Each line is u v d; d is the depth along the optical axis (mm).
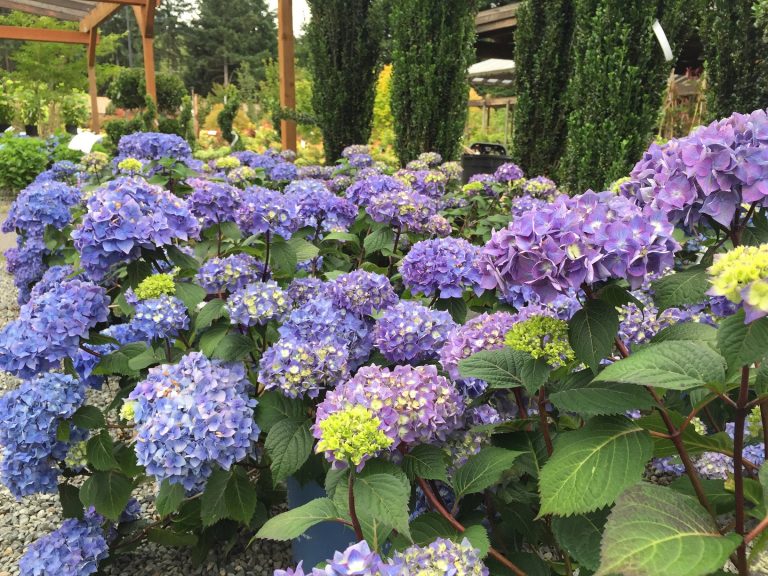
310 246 2967
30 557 2158
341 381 1814
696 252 3322
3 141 10164
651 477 2967
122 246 2164
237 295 2160
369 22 7582
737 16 5266
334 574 1021
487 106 20031
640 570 961
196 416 1771
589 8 5004
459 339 1785
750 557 1177
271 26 52719
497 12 9992
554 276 1193
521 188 4848
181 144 4945
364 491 1315
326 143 8023
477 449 1723
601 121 4949
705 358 1164
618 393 1294
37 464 2162
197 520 2334
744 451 2309
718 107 5504
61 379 2146
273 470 1816
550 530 1800
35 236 4578
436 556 1206
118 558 2531
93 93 16234
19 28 15062
